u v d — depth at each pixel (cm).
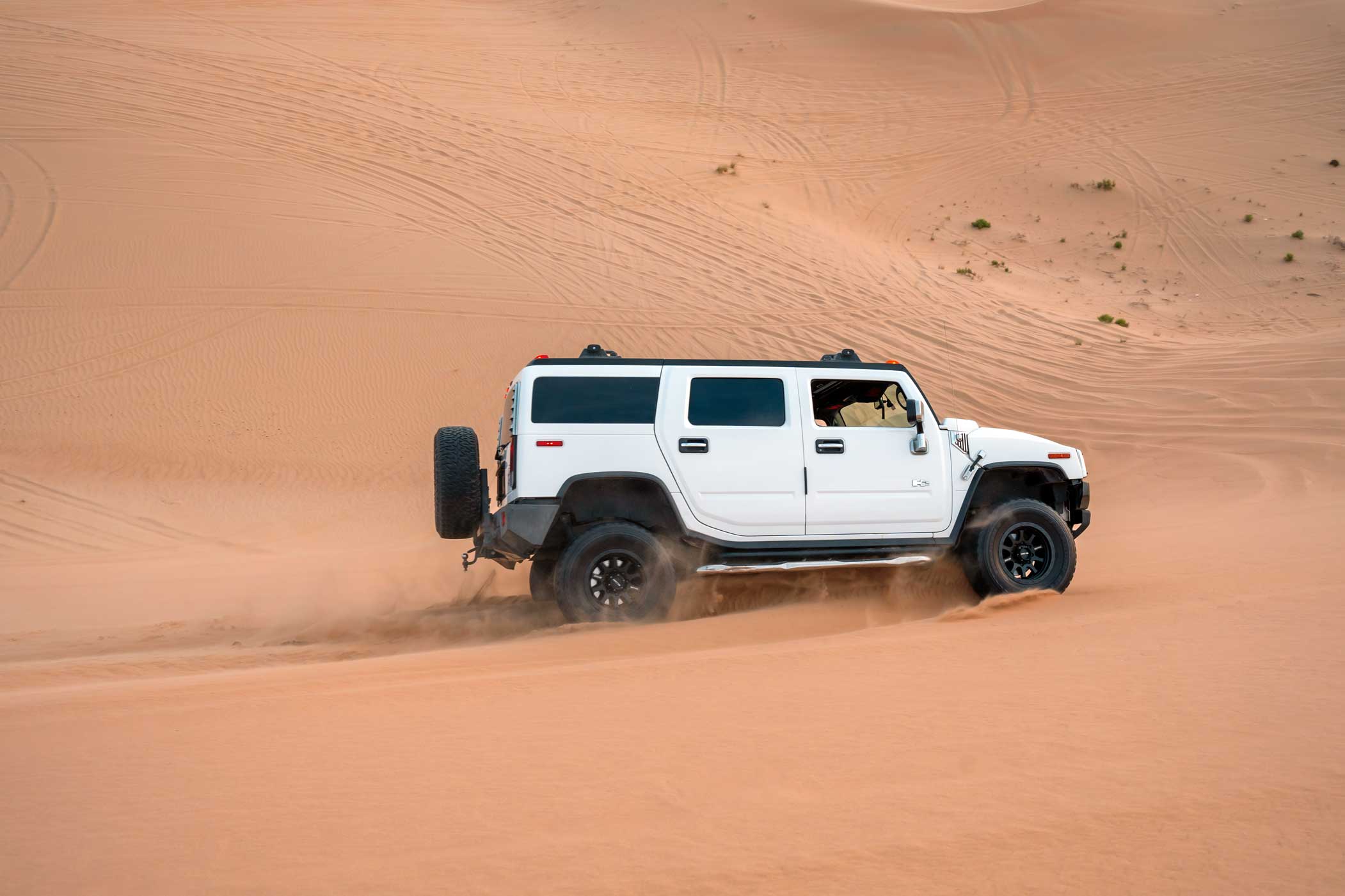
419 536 1683
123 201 2888
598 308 2639
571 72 5272
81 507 1781
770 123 4809
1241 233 3606
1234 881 228
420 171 3328
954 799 287
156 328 2427
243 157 3234
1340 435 1767
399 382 2328
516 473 709
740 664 487
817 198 3934
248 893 242
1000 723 360
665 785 311
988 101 5019
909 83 5269
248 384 2291
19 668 630
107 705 457
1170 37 5428
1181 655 454
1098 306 3050
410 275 2717
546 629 718
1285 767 298
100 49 3975
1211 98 4772
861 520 738
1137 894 224
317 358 2384
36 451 2003
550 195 3309
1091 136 4541
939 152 4494
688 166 3953
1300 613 531
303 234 2838
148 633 823
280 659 653
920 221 3822
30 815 303
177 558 1473
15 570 1336
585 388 725
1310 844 245
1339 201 3797
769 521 728
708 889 235
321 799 310
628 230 3123
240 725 409
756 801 293
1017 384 2308
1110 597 676
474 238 2947
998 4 6556
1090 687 406
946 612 678
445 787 317
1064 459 771
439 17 5991
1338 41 5153
